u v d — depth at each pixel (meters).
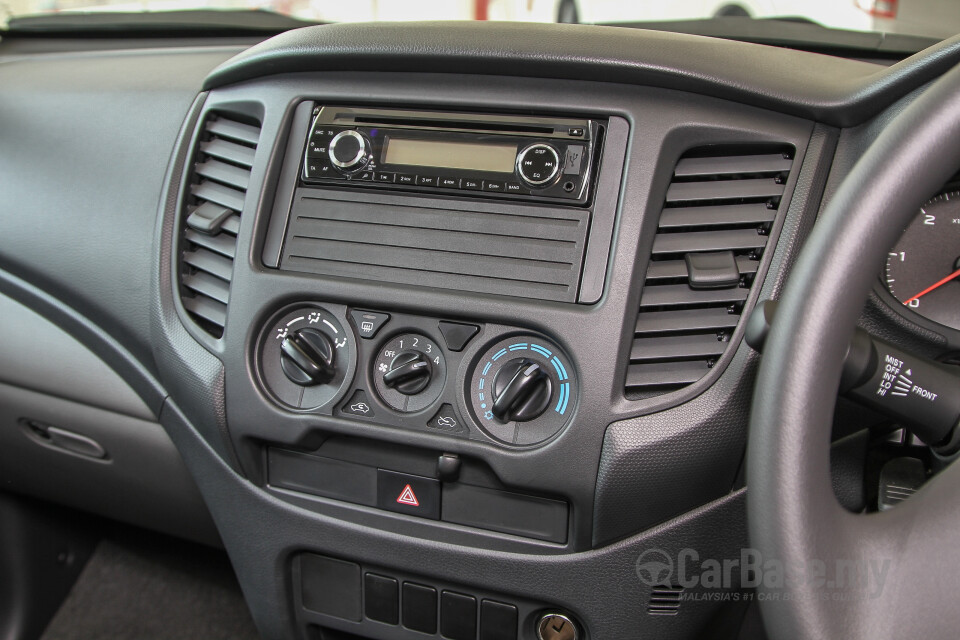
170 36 1.24
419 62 0.86
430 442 0.84
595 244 0.81
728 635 0.97
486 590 0.90
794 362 0.57
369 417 0.86
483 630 0.92
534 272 0.82
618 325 0.79
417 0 1.15
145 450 1.12
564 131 0.84
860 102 0.77
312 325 0.89
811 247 0.58
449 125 0.87
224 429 0.92
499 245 0.84
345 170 0.89
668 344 0.81
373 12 1.17
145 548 1.57
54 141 1.10
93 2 1.24
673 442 0.79
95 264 1.03
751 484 0.60
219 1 1.22
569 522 0.85
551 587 0.87
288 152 0.92
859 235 0.56
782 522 0.57
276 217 0.91
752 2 1.08
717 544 0.85
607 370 0.79
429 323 0.85
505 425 0.83
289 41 0.92
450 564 0.89
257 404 0.89
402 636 0.95
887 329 0.80
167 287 0.97
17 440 1.22
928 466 0.78
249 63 0.93
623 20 1.11
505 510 0.86
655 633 0.88
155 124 1.04
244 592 1.03
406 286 0.85
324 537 0.93
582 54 0.81
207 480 0.99
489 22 0.89
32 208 1.08
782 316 0.59
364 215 0.88
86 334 1.08
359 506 0.91
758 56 0.87
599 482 0.80
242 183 0.94
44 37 1.26
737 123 0.81
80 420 1.14
